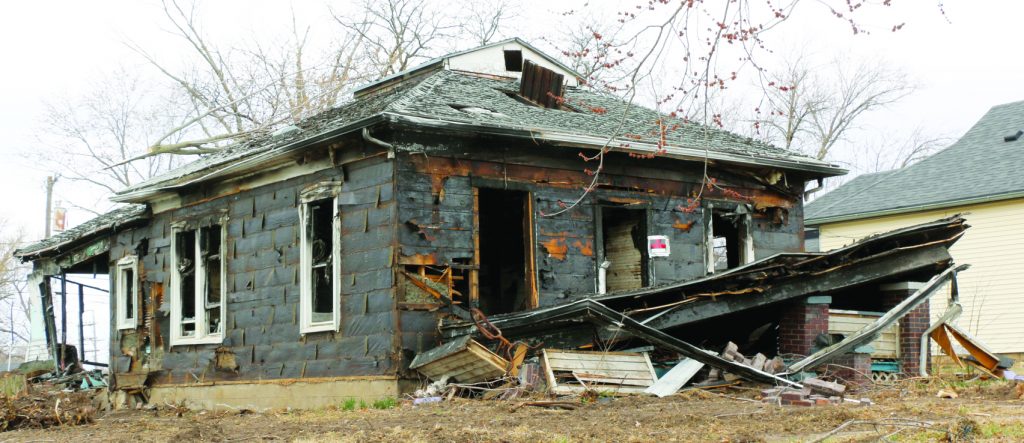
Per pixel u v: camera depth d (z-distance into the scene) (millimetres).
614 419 10539
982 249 27047
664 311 14398
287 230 17656
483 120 16391
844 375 14766
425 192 15852
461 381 14688
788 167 20047
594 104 21859
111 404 22281
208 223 19703
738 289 14680
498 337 14266
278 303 17688
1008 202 26562
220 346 19000
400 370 15164
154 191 20203
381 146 15727
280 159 17469
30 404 14375
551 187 17422
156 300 21281
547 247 17188
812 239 33469
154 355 21031
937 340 16266
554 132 16703
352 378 15914
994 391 12742
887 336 16188
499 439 9023
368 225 15930
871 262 15219
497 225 20266
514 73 23031
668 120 21453
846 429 9258
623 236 19281
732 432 9227
